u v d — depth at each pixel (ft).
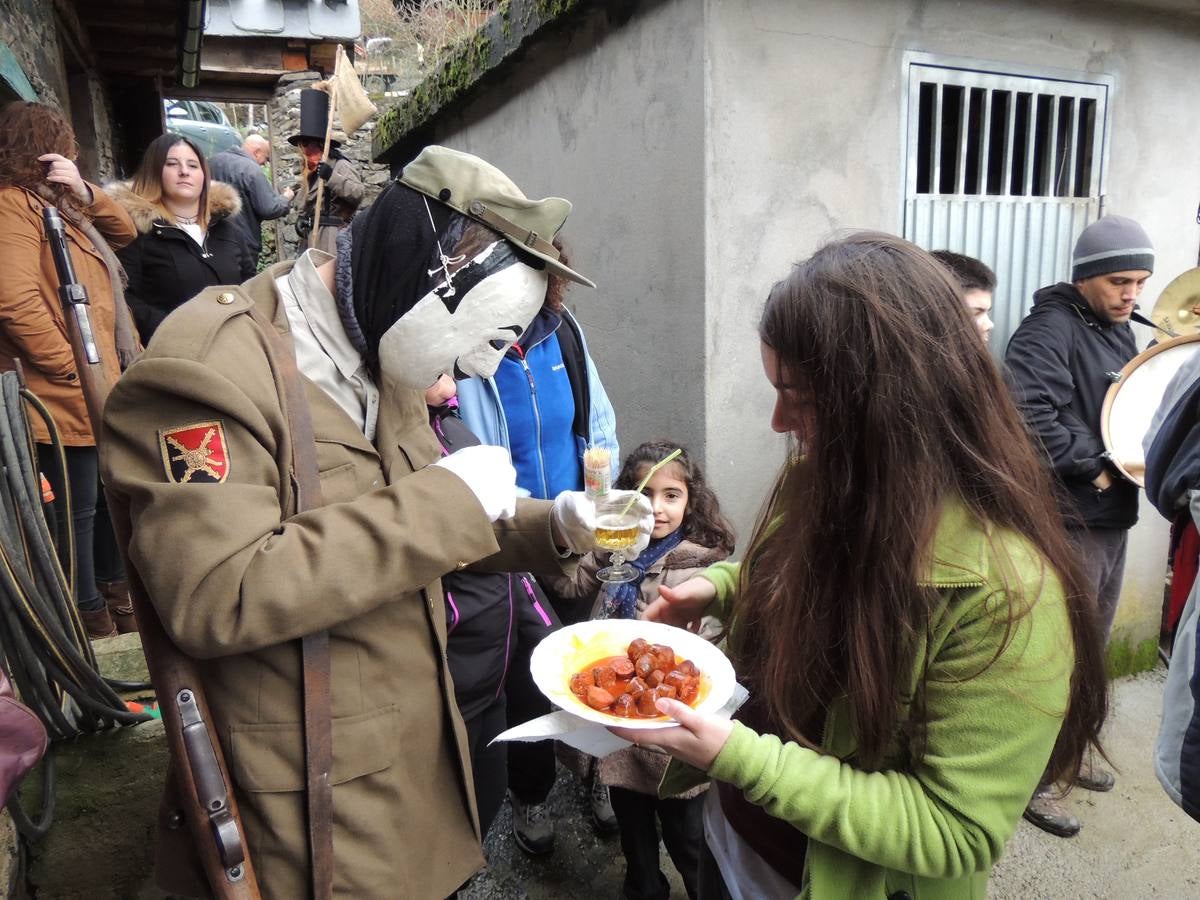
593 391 9.04
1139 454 8.71
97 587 10.37
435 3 33.99
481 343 4.02
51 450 8.85
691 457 8.23
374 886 4.07
